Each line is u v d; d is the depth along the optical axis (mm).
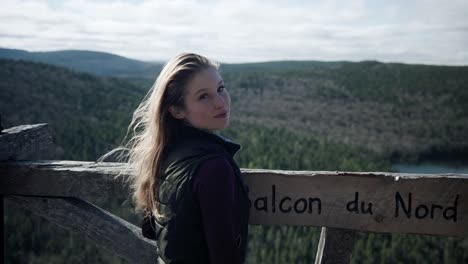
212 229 1079
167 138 1241
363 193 1633
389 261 21109
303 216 1684
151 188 1238
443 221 1601
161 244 1189
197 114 1233
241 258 1204
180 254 1145
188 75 1225
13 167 1831
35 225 19828
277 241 20406
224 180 1099
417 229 1618
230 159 1179
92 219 1821
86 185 1782
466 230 1590
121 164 1847
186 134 1242
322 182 1654
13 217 19922
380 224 1637
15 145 1890
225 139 1283
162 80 1261
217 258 1086
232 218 1116
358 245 22156
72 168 1805
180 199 1111
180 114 1260
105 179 1762
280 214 1697
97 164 1858
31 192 1832
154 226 1388
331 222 1666
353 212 1647
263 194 1696
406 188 1603
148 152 1260
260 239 21516
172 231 1137
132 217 16812
